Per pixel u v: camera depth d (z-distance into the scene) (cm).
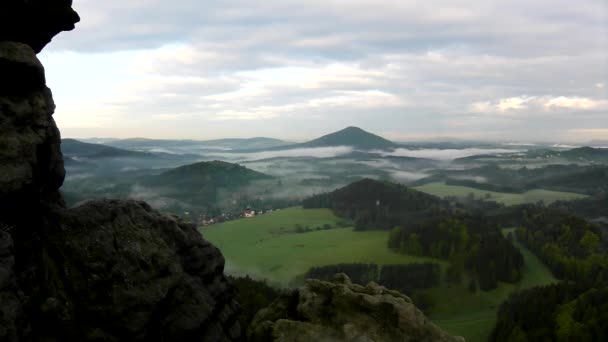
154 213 2608
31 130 1984
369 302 2648
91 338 1917
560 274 15225
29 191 1939
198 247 2658
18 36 2236
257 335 2591
